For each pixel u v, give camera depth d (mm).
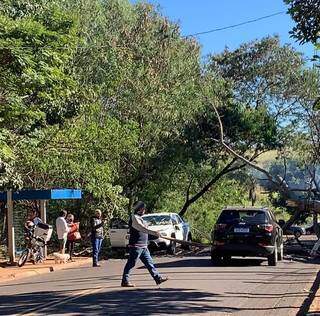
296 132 35250
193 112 32094
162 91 30922
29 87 17188
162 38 32688
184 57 32781
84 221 29016
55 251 27078
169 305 11055
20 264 21328
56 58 16891
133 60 31406
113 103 30609
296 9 8898
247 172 41094
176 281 14820
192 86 32000
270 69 38344
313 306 10633
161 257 23969
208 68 35406
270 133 34406
